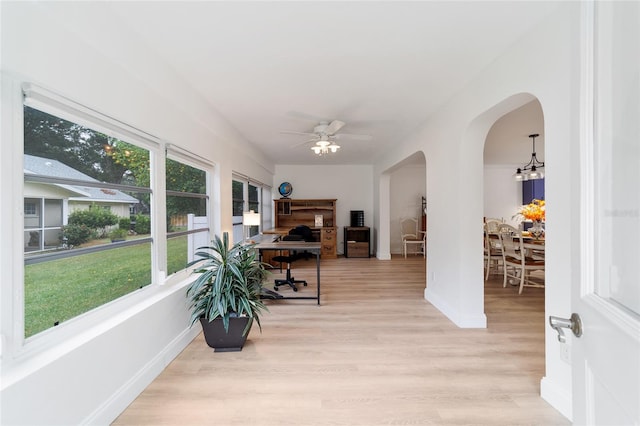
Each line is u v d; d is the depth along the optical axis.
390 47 2.04
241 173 4.39
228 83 2.60
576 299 0.79
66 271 1.50
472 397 1.83
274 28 1.81
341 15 1.69
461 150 2.79
